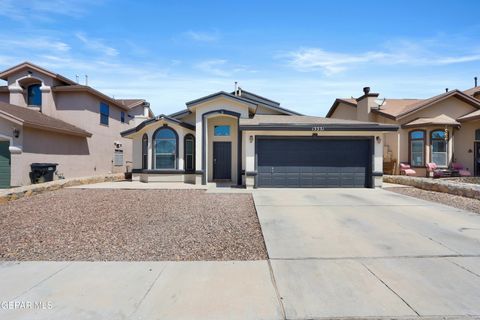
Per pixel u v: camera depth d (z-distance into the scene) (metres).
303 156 13.34
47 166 15.30
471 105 18.19
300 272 4.39
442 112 18.09
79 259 4.89
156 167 15.51
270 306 3.48
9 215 7.76
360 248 5.38
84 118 19.38
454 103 18.17
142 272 4.39
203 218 7.55
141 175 16.38
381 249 5.32
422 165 17.30
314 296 3.70
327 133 13.28
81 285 3.96
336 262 4.75
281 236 6.10
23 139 14.70
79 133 18.14
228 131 15.74
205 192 11.95
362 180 13.38
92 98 20.17
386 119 18.78
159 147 15.53
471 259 4.84
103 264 4.67
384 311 3.36
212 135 15.75
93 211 8.28
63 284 3.99
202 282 4.08
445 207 8.85
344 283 4.04
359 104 21.16
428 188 12.38
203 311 3.38
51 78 18.78
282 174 13.30
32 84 19.14
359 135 13.31
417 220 7.34
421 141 17.44
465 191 10.47
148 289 3.87
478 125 17.81
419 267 4.53
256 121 14.03
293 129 12.96
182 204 9.36
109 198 10.40
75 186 13.68
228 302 3.57
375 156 13.30
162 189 12.80
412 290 3.82
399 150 17.81
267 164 13.31
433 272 4.35
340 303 3.54
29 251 5.23
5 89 19.38
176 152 15.41
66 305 3.47
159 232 6.34
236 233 6.32
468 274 4.28
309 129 12.95
